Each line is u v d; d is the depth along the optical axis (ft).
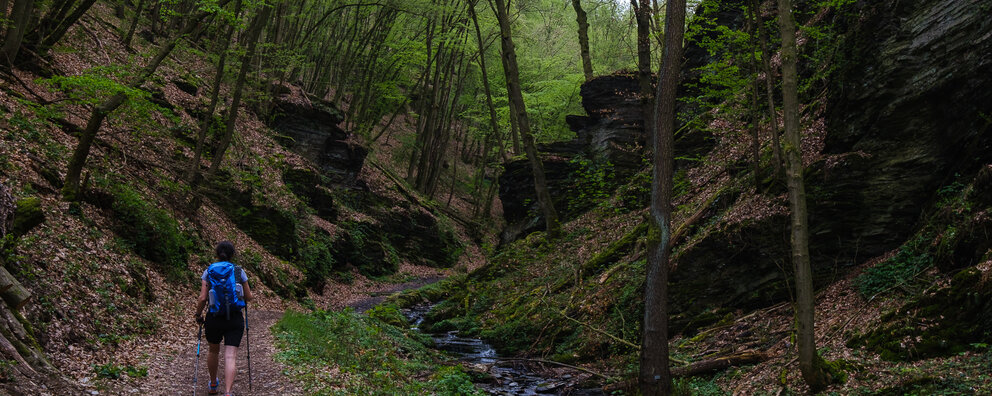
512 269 70.23
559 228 70.74
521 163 88.58
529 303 56.13
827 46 49.88
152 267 38.68
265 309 47.62
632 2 72.23
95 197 37.86
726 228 42.52
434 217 117.19
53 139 41.04
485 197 159.43
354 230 89.71
